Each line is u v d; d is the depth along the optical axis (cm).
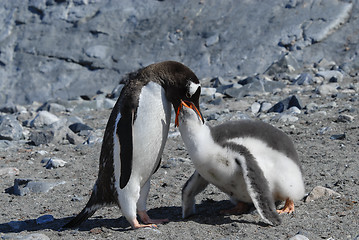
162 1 2597
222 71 2127
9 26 2645
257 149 764
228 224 741
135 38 2423
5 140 1470
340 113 1394
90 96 2138
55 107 1914
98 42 2453
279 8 2333
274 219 712
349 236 677
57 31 2564
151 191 963
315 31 2158
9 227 809
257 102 1645
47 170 1156
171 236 702
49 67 2409
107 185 768
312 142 1166
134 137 736
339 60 2028
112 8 2609
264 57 2131
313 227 711
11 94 2330
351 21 2181
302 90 1759
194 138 749
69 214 873
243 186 768
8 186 1062
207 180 786
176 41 2336
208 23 2373
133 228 755
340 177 927
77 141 1418
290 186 775
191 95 751
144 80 754
